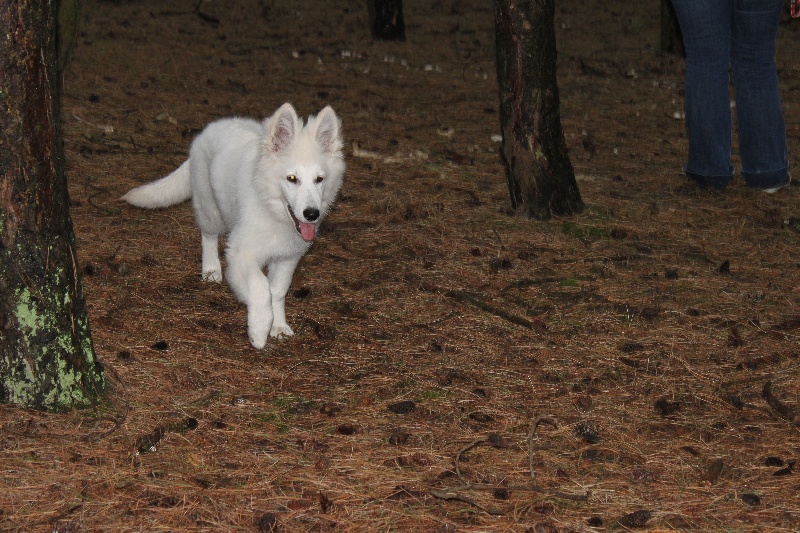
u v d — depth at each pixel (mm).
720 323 7539
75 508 4703
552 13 9797
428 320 7512
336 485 5055
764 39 10750
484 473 5266
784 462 5477
